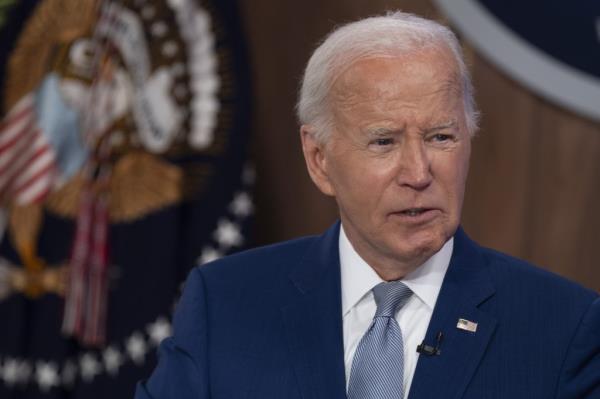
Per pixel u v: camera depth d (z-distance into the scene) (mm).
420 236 4234
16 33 9094
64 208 9164
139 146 9086
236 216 9039
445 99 4137
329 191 4656
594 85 9359
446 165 4168
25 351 9141
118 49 9086
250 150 9453
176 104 9000
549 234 9672
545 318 4516
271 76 9812
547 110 9508
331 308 4652
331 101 4336
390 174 4168
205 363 4691
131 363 9094
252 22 9812
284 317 4703
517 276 4703
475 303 4539
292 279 4863
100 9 9086
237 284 4961
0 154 9070
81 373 9195
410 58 4141
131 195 9102
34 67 9109
